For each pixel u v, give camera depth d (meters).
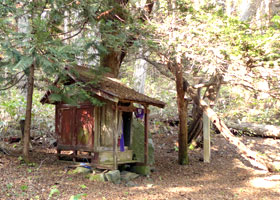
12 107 8.95
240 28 6.22
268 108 13.91
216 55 6.04
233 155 10.03
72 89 6.09
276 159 9.43
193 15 6.52
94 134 6.54
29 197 4.67
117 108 6.48
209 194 5.89
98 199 4.99
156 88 15.18
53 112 10.69
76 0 6.09
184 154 8.79
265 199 5.61
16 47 5.18
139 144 7.84
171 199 5.40
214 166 8.70
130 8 7.54
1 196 4.55
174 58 7.73
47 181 5.63
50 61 5.25
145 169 7.20
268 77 6.84
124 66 13.15
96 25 6.85
